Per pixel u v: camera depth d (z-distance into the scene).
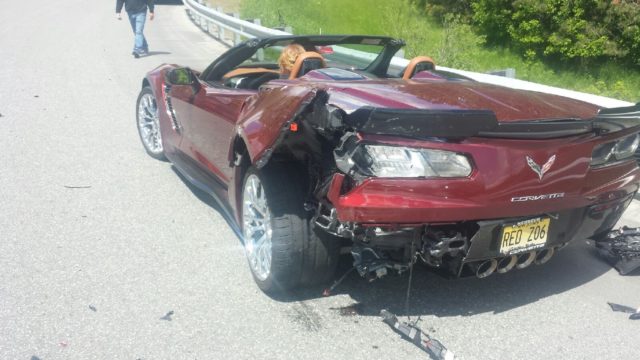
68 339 3.14
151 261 4.05
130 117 7.93
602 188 3.44
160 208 4.97
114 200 5.11
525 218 3.16
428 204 2.91
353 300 3.60
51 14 21.23
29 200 5.05
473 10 22.70
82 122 7.61
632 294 3.75
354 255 3.22
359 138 2.88
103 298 3.56
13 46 13.78
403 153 2.91
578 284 3.87
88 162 6.08
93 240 4.34
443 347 3.06
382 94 3.44
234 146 3.72
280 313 3.45
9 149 6.43
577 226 3.43
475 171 2.96
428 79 4.16
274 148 3.13
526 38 20.47
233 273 3.91
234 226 4.38
